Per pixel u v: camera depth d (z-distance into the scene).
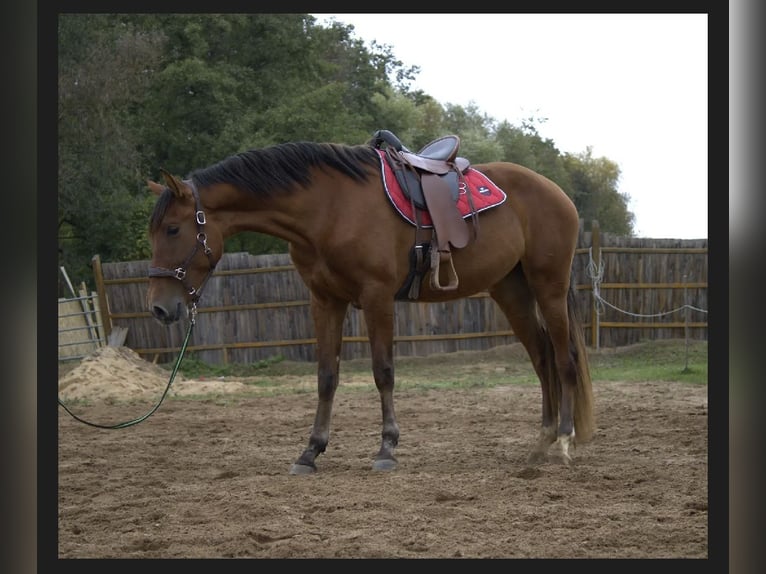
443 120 41.06
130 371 13.45
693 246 16.30
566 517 4.17
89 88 21.86
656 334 16.30
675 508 4.38
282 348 16.44
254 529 3.97
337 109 26.64
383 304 5.41
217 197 5.33
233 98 24.80
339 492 4.79
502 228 5.84
